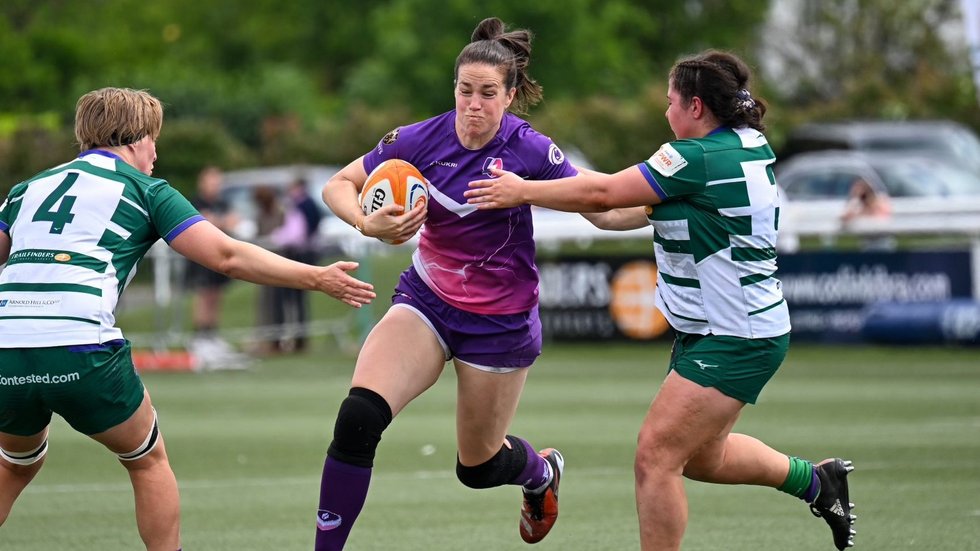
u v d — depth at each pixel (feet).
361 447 67.10
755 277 65.16
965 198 278.87
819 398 152.87
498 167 69.62
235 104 475.31
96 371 61.77
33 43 509.35
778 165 336.90
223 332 218.18
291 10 631.56
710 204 64.39
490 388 71.41
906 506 91.35
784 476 72.90
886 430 128.16
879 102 437.99
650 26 585.22
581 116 427.33
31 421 63.67
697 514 90.38
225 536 84.79
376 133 429.38
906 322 193.88
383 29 534.78
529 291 71.56
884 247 211.20
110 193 63.52
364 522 88.69
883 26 534.37
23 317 61.46
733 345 64.80
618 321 210.38
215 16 637.71
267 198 228.02
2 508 66.33
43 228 62.75
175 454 119.65
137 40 593.83
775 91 536.42
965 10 196.54
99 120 65.57
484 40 70.23
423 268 71.10
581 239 241.55
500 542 82.23
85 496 99.66
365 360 69.10
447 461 114.52
